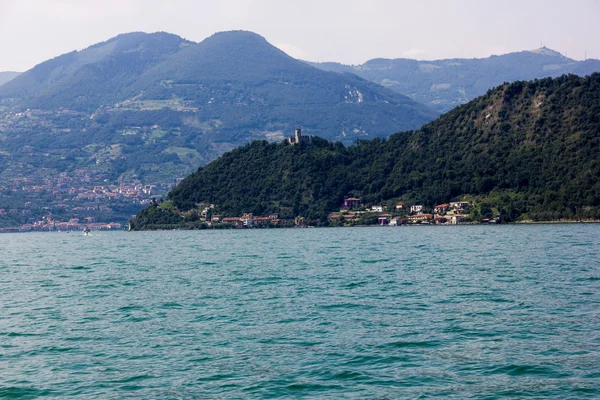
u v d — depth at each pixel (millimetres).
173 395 40500
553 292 71250
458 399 38875
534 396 38969
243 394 40406
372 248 153750
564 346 48281
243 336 54000
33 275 108875
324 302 69125
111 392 41344
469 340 50906
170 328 57781
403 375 43062
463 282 82062
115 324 60188
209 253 156125
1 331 58156
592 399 38219
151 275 102562
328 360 46531
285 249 161500
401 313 61812
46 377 44406
